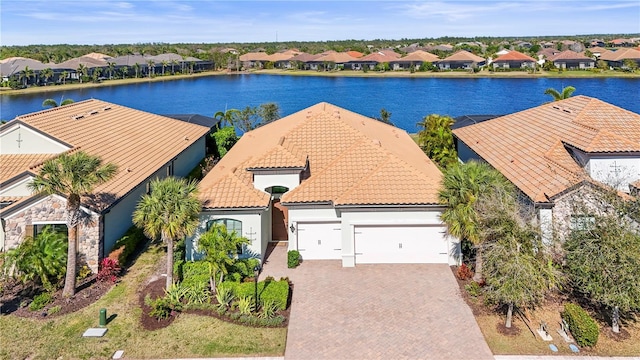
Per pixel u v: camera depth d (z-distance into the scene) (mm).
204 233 24422
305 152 30625
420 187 25547
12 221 24562
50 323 20078
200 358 17797
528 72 158000
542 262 19203
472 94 116938
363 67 180375
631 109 88375
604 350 17984
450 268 25125
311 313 20812
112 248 26141
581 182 23406
